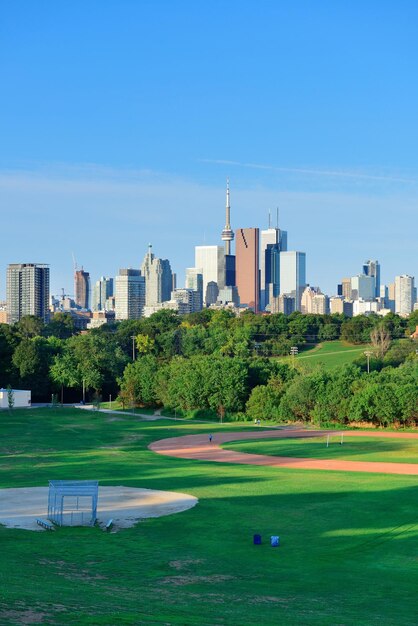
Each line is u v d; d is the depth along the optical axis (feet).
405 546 180.55
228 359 593.42
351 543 184.03
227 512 218.79
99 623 102.53
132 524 203.00
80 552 170.71
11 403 585.63
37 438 439.63
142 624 104.42
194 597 133.18
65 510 219.41
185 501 235.20
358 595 140.15
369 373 565.53
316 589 144.36
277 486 265.34
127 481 276.82
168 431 481.05
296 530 197.36
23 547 172.45
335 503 232.32
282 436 454.40
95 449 389.80
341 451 382.63
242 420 554.05
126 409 629.92
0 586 126.93
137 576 150.51
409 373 566.36
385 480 280.10
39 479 281.74
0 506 224.12
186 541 185.16
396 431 483.51
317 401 514.68
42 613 106.63
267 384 584.81
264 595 138.00
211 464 331.77
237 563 165.37
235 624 111.45
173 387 588.09
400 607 131.95
